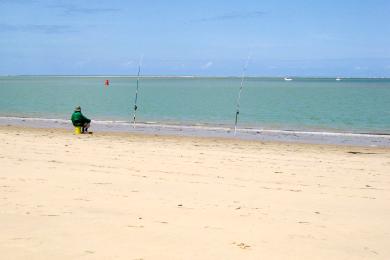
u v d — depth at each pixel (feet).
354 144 63.72
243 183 36.45
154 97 201.05
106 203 27.84
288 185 36.11
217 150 54.49
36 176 36.22
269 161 47.42
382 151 56.90
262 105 151.84
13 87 331.57
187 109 131.64
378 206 29.37
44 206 26.53
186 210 26.68
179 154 50.44
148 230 22.08
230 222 24.29
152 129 79.25
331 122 98.07
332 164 46.39
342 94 248.52
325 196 32.32
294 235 22.20
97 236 20.80
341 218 26.00
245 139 67.31
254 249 19.75
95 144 57.11
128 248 19.24
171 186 34.27
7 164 41.68
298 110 131.03
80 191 31.19
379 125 92.63
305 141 66.23
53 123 88.58
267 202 29.76
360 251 20.04
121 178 36.76
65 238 20.36
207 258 18.37
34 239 20.08
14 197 28.71
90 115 109.09
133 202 28.37
